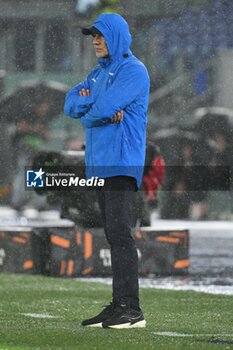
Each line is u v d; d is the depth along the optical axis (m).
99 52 20.33
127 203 19.97
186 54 55.34
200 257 40.50
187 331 20.34
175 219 61.22
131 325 20.14
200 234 51.75
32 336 18.78
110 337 18.72
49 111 54.16
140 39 53.59
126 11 51.88
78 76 52.81
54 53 52.88
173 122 57.22
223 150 57.88
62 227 34.22
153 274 34.53
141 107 20.20
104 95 19.91
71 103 20.45
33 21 52.31
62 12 52.09
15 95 53.72
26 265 34.50
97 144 20.05
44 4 52.22
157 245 34.53
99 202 20.27
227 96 57.31
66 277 33.53
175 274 34.69
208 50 55.75
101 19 20.20
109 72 20.12
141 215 36.44
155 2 52.47
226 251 42.88
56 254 33.53
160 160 36.91
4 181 57.31
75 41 52.09
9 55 54.59
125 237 19.94
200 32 55.00
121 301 20.11
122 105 19.89
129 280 20.05
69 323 21.39
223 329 20.83
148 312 24.17
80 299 27.08
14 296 27.70
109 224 19.97
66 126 53.94
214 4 54.53
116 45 20.12
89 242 33.84
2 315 23.22
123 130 20.00
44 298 27.25
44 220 55.53
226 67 56.75
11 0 53.34
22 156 55.59
